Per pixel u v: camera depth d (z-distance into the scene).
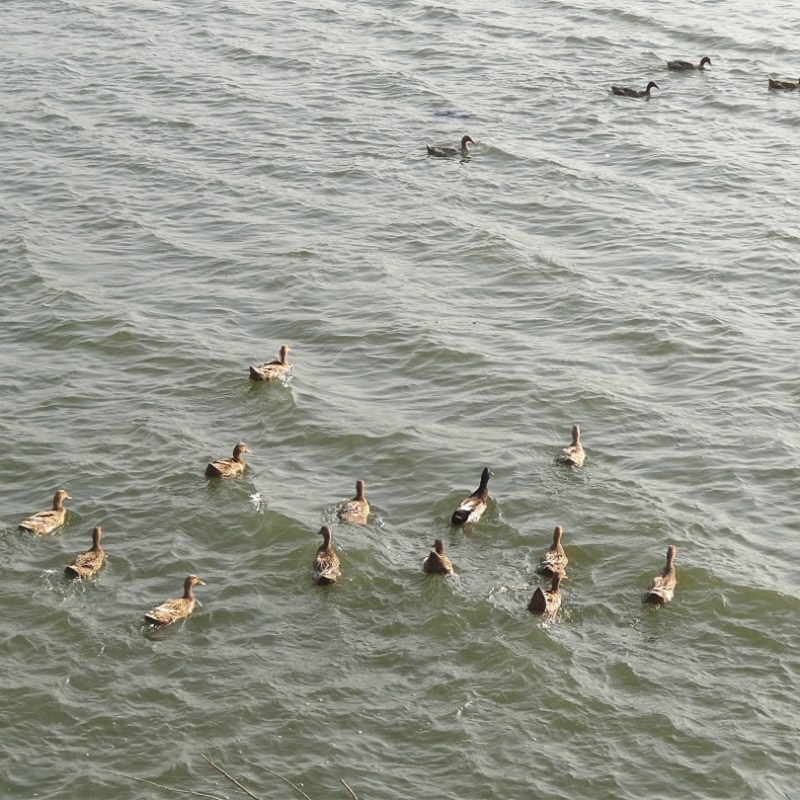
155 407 44.34
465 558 36.84
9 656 32.34
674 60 82.50
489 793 29.16
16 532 37.03
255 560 36.59
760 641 34.19
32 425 42.84
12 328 49.41
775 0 97.31
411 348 49.19
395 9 93.06
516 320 52.06
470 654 33.16
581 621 34.59
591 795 29.25
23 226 58.09
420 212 61.59
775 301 53.88
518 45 86.19
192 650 32.94
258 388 45.69
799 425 44.75
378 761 29.89
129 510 38.47
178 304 52.03
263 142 69.19
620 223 60.94
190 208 61.19
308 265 55.72
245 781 29.19
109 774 29.16
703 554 37.53
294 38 86.25
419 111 74.31
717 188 64.81
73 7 91.62
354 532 37.72
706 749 30.59
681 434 44.00
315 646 33.34
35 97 73.94
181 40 85.38
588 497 40.16
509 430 44.09
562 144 70.44
